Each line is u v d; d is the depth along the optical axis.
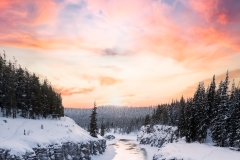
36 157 33.16
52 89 76.81
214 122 51.88
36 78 64.69
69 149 42.88
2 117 47.78
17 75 61.16
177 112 104.44
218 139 48.38
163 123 110.31
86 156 48.59
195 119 54.28
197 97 56.81
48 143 38.06
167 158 36.91
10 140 33.59
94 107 69.38
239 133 43.44
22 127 42.66
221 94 55.44
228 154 35.41
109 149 72.69
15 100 54.56
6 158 28.72
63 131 49.47
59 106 75.06
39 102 62.38
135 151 71.38
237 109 46.34
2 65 55.34
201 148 41.94
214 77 57.12
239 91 50.56
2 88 52.38
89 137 57.84
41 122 52.47
